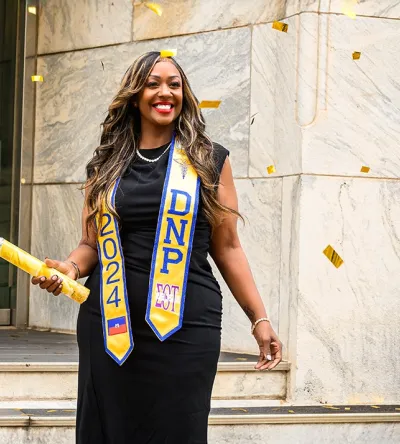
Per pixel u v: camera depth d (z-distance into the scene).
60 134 7.11
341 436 5.16
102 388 3.26
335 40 5.68
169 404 3.23
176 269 3.22
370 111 5.73
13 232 7.30
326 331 5.63
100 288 3.24
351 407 5.51
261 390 5.58
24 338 6.59
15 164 7.29
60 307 7.06
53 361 5.30
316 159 5.62
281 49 5.86
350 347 5.68
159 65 3.31
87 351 3.29
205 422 3.31
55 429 4.67
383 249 5.73
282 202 5.82
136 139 3.38
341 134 5.67
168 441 3.25
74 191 6.97
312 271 5.61
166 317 3.19
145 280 3.22
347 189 5.67
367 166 5.70
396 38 5.79
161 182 3.26
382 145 5.75
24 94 7.21
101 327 3.26
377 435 5.23
